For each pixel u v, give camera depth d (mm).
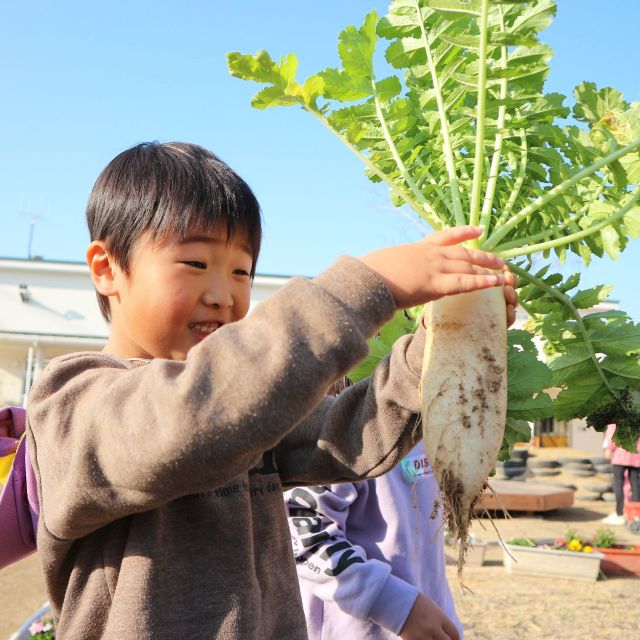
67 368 1057
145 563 1036
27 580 5258
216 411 841
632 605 4883
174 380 881
